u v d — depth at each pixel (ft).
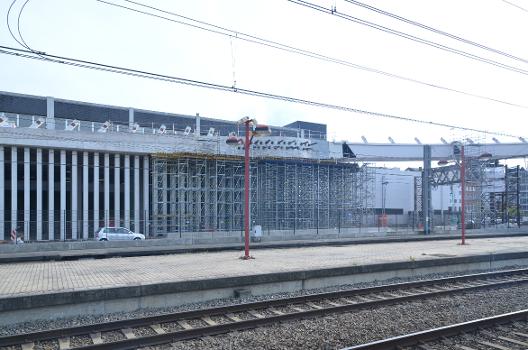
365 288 44.50
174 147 138.41
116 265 54.95
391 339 26.89
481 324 31.19
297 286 47.03
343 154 176.04
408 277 55.98
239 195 143.84
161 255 71.46
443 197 249.75
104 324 31.12
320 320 33.86
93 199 132.26
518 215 163.84
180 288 40.04
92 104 156.87
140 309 38.19
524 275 57.47
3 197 117.60
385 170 225.97
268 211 145.79
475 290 46.03
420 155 175.01
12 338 28.25
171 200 132.05
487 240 106.22
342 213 160.04
